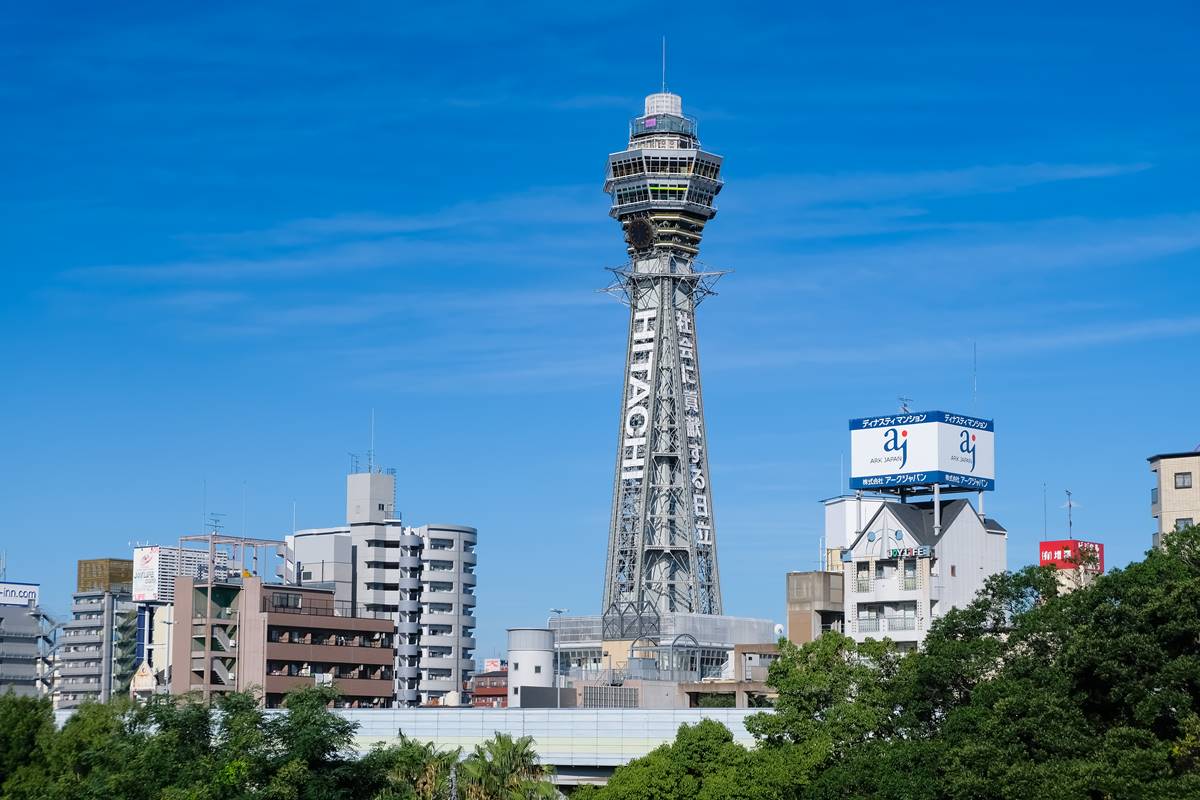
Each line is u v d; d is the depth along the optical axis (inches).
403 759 5201.8
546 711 6171.3
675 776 4995.1
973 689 4803.2
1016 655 4894.2
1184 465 7706.7
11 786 5354.3
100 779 4955.7
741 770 4926.2
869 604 7864.2
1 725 5565.9
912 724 4980.3
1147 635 4453.7
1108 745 4239.7
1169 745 4205.2
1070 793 4065.0
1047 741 4318.4
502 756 5413.4
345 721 5123.0
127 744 4995.1
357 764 4995.1
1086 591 4808.1
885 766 4645.7
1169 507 7706.7
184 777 4781.0
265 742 4916.3
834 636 5408.5
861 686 5226.4
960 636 5182.1
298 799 4790.8
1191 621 4384.8
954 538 7819.9
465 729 6230.3
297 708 5009.8
